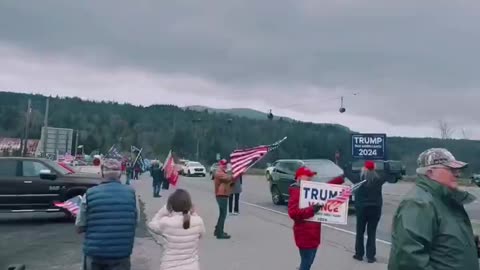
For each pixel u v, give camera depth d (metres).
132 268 9.65
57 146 57.44
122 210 5.49
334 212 7.26
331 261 10.29
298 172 7.51
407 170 55.06
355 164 21.25
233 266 9.75
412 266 3.67
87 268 5.51
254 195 29.84
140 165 48.56
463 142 65.81
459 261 3.71
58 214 18.41
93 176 16.72
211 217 17.94
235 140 96.00
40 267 9.70
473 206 25.44
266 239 13.05
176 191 5.83
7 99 113.44
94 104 132.75
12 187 15.43
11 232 14.11
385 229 15.54
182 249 5.66
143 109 134.00
